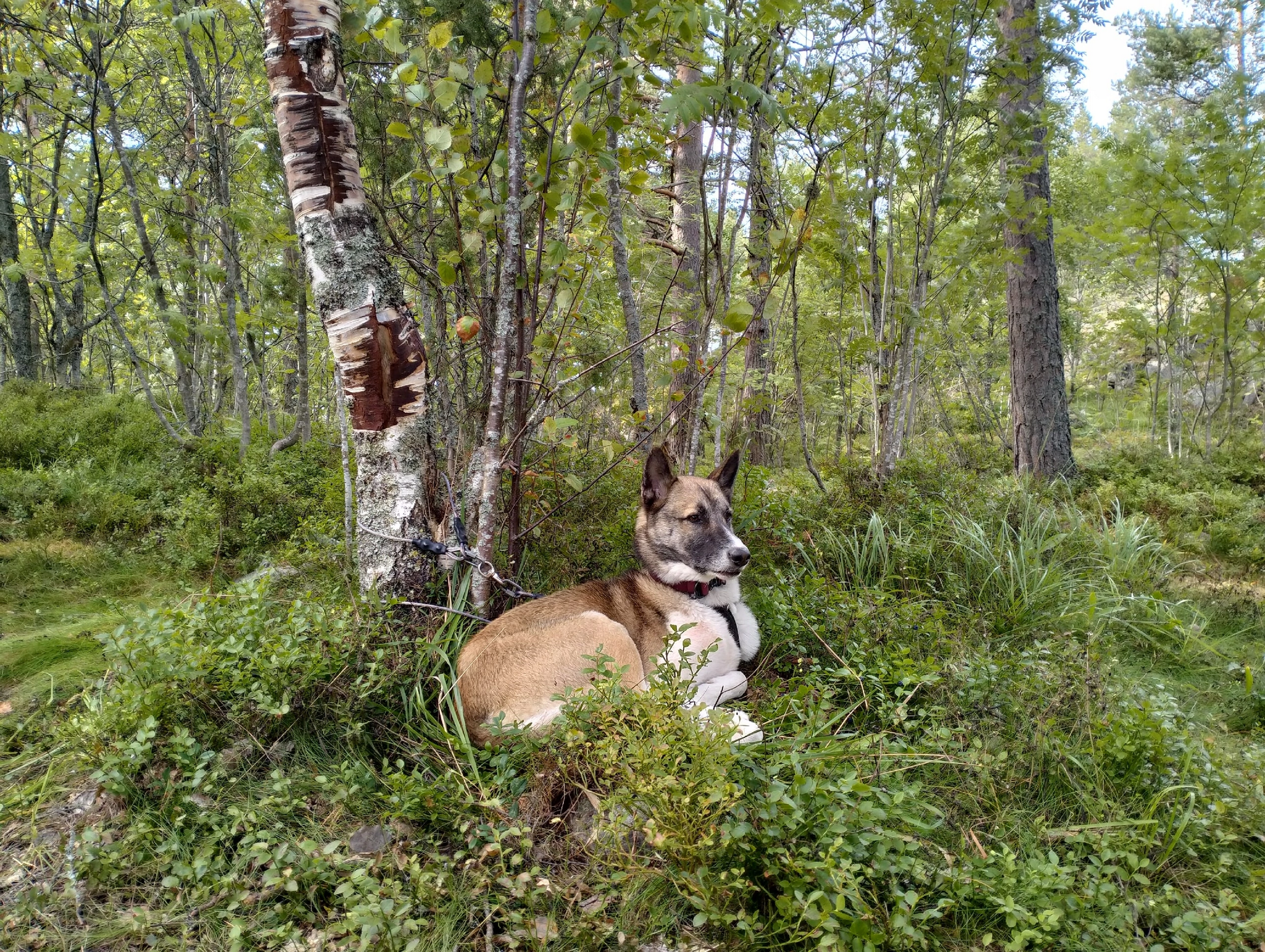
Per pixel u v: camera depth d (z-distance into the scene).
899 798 2.50
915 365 8.44
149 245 8.84
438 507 4.21
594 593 4.02
